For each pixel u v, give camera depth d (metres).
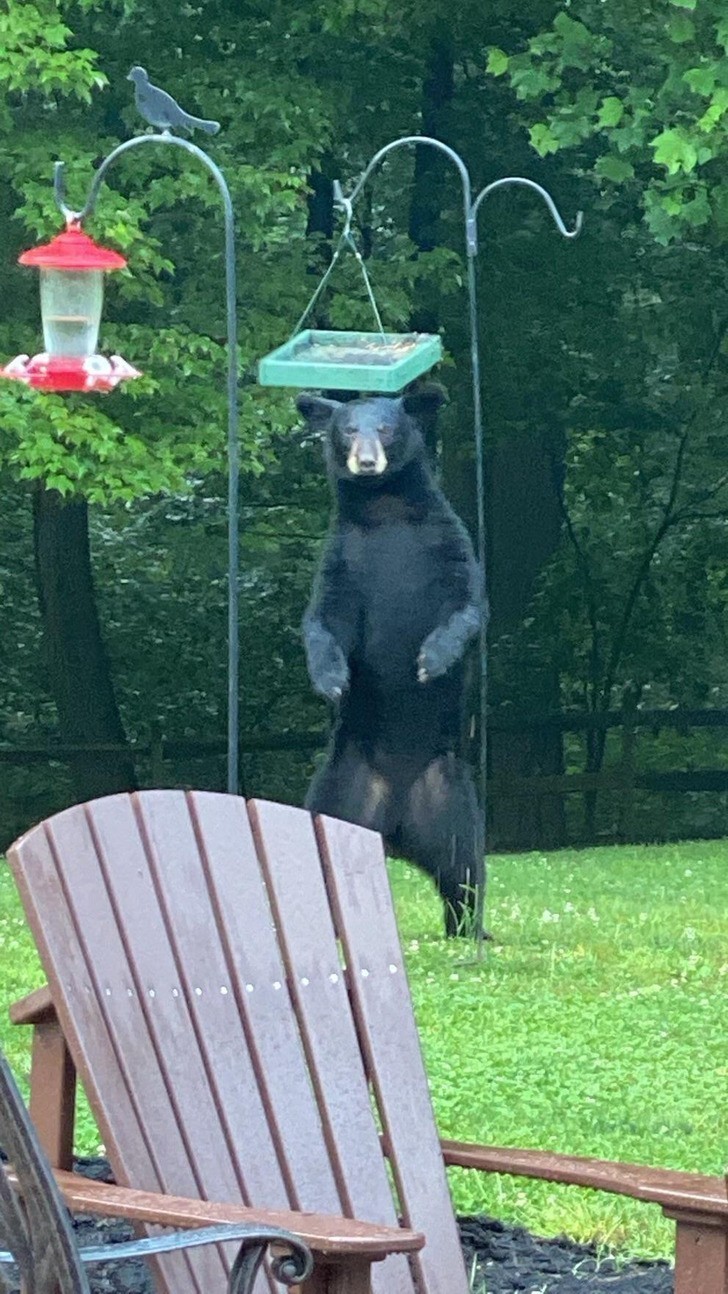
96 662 20.31
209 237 15.63
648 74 14.67
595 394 19.22
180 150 14.55
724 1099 6.48
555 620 21.41
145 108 7.43
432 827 10.02
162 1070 3.66
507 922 10.45
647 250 18.36
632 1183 3.64
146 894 3.75
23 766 22.39
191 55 15.74
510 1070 6.84
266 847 3.99
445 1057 7.03
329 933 4.04
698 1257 3.52
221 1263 3.62
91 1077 3.51
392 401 10.13
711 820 22.50
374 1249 3.07
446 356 16.81
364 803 10.12
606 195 17.62
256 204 14.53
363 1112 3.95
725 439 20.62
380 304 15.77
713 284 18.38
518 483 19.42
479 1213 5.09
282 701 22.64
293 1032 3.91
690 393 19.61
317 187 18.05
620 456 20.81
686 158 13.02
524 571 19.52
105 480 14.05
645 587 21.67
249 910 3.92
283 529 21.69
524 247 17.69
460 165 8.73
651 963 9.12
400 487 10.16
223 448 14.97
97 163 14.70
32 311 15.26
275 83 15.15
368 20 16.16
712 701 22.39
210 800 3.93
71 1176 3.48
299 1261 3.02
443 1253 3.95
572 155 17.58
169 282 16.08
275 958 3.94
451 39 16.92
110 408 14.69
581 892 11.94
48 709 22.89
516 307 17.80
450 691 10.16
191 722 22.56
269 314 15.80
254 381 16.33
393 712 10.09
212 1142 3.68
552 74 15.78
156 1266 3.51
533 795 19.05
